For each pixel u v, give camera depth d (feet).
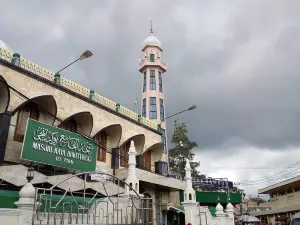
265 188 147.43
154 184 73.26
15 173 40.96
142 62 143.13
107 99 74.43
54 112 56.08
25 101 50.52
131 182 50.24
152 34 148.77
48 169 52.80
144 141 80.43
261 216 161.79
